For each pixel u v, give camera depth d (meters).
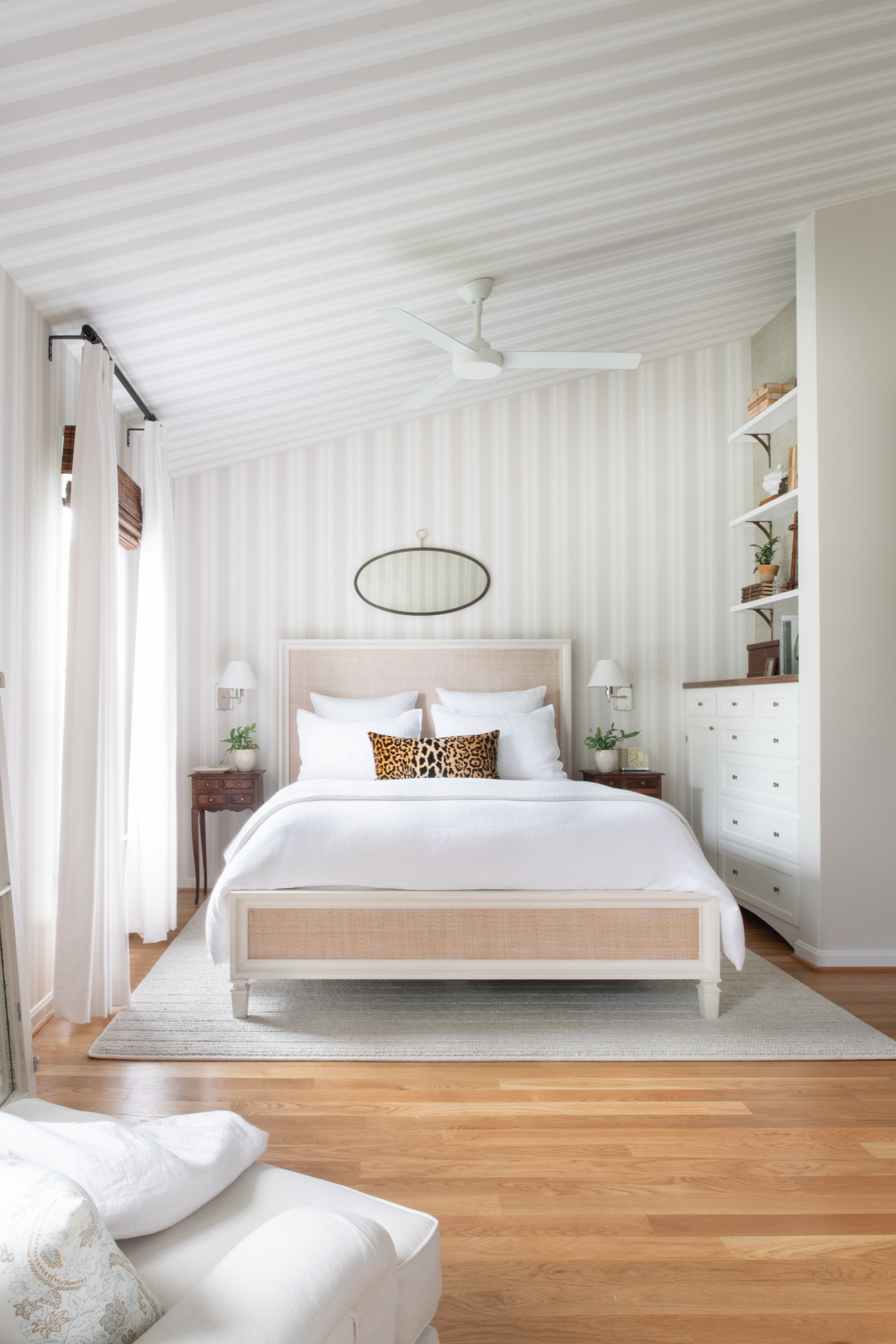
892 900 3.32
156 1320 0.75
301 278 2.94
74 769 2.67
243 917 2.70
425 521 4.75
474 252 3.09
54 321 2.87
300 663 4.60
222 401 3.83
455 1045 2.51
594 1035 2.60
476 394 4.60
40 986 2.73
